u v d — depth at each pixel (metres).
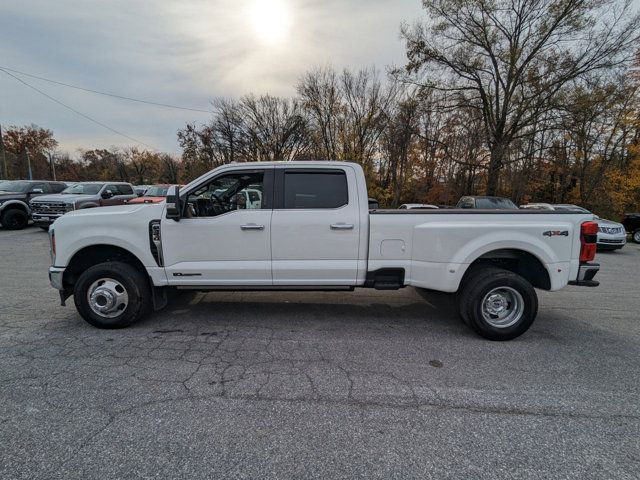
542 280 4.14
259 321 4.50
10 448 2.20
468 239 4.00
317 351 3.66
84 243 4.08
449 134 24.89
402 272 4.15
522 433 2.41
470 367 3.35
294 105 33.44
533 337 4.11
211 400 2.75
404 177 27.52
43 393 2.81
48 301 5.22
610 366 3.41
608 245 11.75
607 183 23.38
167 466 2.07
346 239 4.09
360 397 2.82
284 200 4.13
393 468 2.07
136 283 4.10
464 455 2.19
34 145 60.00
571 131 19.53
